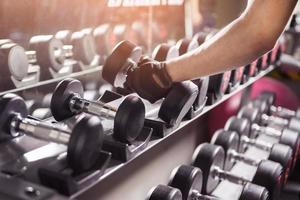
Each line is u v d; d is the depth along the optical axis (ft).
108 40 5.31
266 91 8.94
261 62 7.56
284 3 2.92
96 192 3.77
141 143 3.43
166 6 6.71
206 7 7.56
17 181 2.60
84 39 4.84
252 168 6.48
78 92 3.89
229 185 5.79
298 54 9.54
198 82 4.31
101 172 2.96
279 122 8.18
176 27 7.04
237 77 5.95
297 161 7.89
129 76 3.75
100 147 2.99
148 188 5.00
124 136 3.24
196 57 3.38
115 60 3.86
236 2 7.70
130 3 5.87
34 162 3.00
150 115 3.88
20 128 3.28
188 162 6.20
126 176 4.36
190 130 6.01
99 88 5.27
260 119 8.15
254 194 4.60
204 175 5.13
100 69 5.23
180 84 3.73
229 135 5.99
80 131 2.77
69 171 2.79
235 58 3.22
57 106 3.68
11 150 3.18
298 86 9.66
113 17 5.63
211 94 4.95
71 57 4.82
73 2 4.85
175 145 5.54
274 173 5.17
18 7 4.12
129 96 3.34
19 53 3.92
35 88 4.25
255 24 3.02
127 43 3.96
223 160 5.63
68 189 2.66
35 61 4.30
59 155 3.05
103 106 3.64
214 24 7.77
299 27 9.48
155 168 5.08
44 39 4.29
